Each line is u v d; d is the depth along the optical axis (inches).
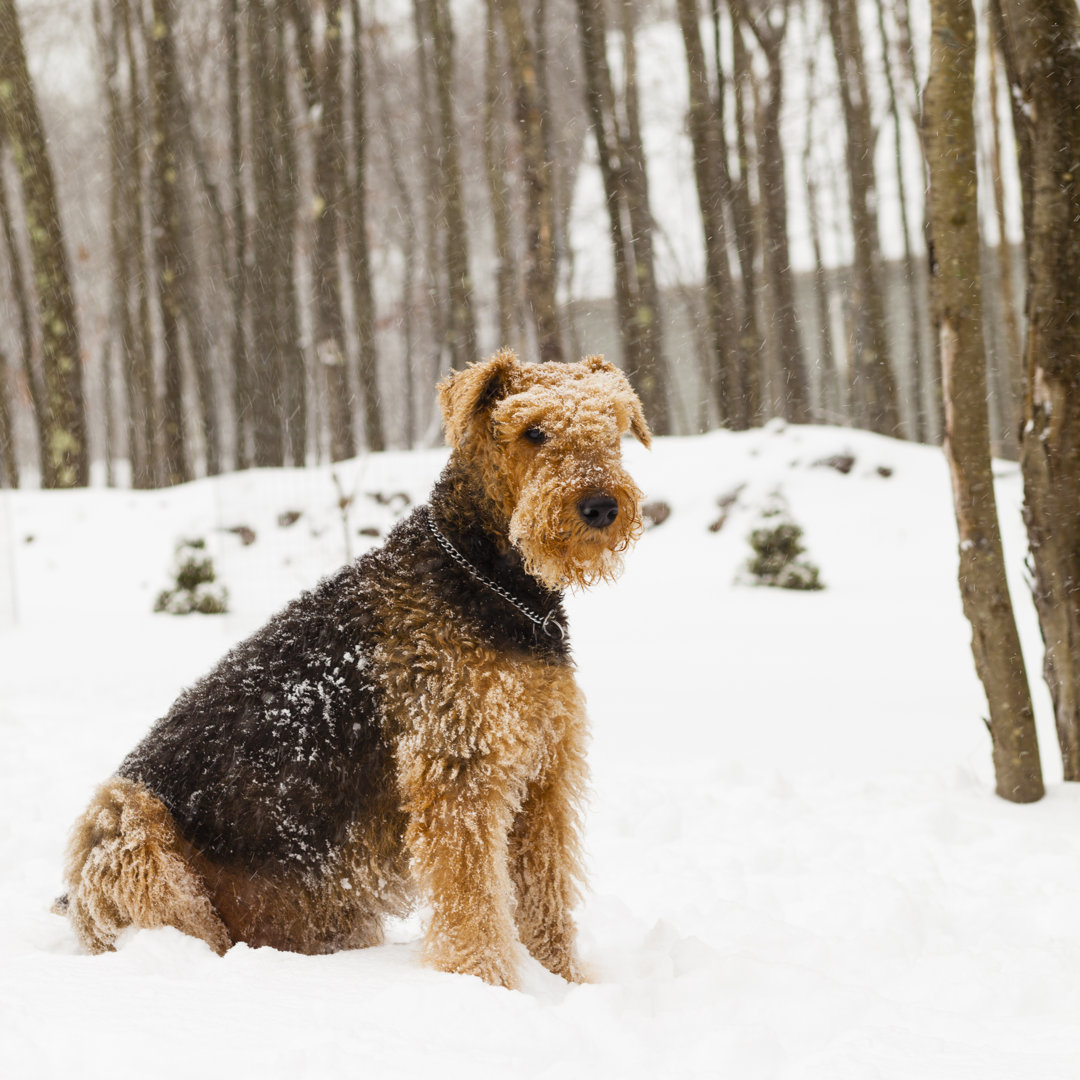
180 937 134.9
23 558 767.1
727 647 481.7
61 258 888.9
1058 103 237.0
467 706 135.0
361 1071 98.9
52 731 323.6
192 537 633.6
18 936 151.3
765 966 142.9
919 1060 112.5
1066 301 239.6
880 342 1014.4
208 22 1112.8
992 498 241.3
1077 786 249.3
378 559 148.7
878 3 1045.8
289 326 917.2
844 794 252.8
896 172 1104.8
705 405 1321.4
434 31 880.3
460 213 888.3
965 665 418.6
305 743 141.0
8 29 841.5
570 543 137.6
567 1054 110.8
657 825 229.3
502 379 147.6
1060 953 156.6
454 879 135.0
